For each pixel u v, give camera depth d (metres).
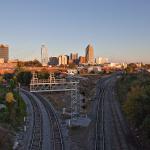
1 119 65.50
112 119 77.25
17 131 61.66
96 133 61.94
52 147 50.47
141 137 57.62
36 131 61.75
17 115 75.94
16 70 185.38
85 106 96.56
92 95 127.12
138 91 72.38
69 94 106.69
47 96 116.12
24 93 119.56
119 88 147.88
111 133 62.25
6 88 112.19
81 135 60.84
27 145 51.34
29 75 148.88
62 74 168.25
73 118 76.06
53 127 66.00
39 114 80.56
